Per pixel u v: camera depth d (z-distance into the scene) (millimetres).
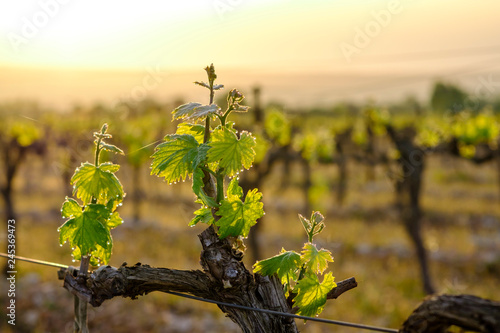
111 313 9055
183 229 15320
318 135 15109
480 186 24344
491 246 14164
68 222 1722
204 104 1593
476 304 1341
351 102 19609
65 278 1885
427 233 15531
